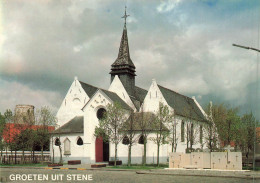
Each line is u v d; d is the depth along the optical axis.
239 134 53.69
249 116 52.12
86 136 62.16
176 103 68.69
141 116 55.50
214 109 58.06
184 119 65.75
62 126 68.06
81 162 62.50
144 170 39.56
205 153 38.50
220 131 56.91
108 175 34.31
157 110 59.19
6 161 61.97
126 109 60.22
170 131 55.94
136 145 57.28
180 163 40.06
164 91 67.25
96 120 62.44
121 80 72.44
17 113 65.88
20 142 61.75
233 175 31.64
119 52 74.44
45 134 63.34
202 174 33.06
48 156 69.44
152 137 53.25
